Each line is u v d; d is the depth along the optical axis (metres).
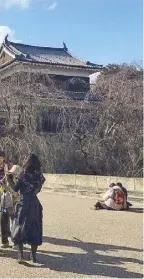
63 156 24.73
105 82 25.56
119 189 13.14
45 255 7.14
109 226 9.95
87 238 8.56
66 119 25.38
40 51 44.75
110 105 24.23
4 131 24.72
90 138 24.83
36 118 25.25
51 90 27.08
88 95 26.70
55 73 38.78
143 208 13.39
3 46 41.97
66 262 6.69
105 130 24.70
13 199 7.49
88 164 24.59
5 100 24.59
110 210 12.85
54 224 10.16
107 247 7.79
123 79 24.80
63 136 25.16
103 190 16.78
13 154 23.44
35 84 25.81
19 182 6.78
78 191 17.70
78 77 39.53
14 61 35.09
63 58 43.97
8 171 7.57
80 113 25.33
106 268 6.39
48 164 24.12
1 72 37.31
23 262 6.45
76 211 12.59
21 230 6.56
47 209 13.04
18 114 24.81
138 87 24.14
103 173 24.47
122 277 5.93
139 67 26.17
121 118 24.05
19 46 43.69
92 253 7.33
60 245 7.90
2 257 6.96
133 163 23.42
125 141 23.91
